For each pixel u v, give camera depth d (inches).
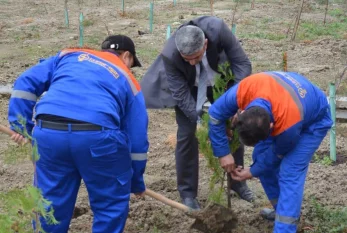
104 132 163.5
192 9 813.2
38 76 171.9
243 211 227.0
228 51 205.0
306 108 173.0
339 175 261.6
